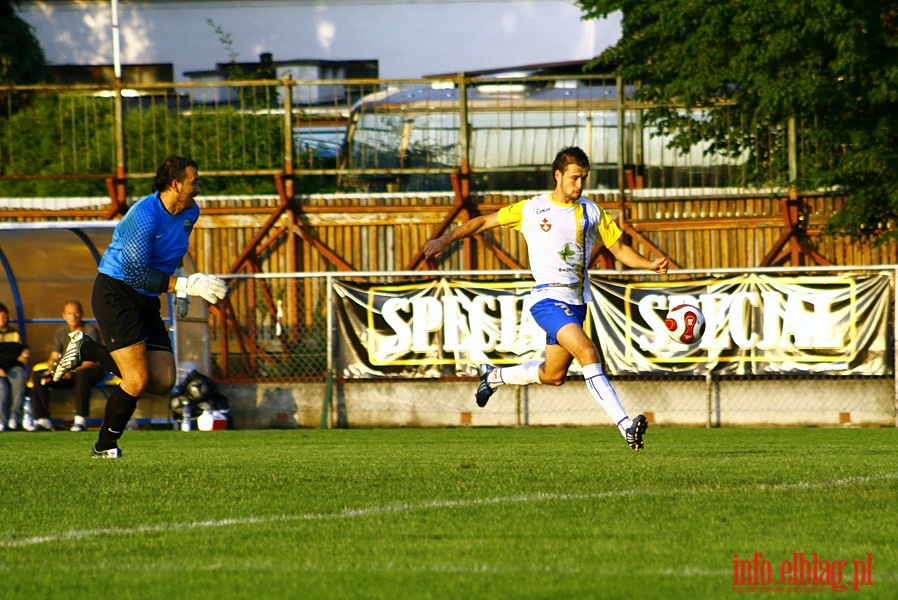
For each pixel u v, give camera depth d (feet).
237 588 50.75
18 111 245.45
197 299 177.27
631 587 50.08
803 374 166.09
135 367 100.07
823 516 69.00
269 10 370.94
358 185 237.04
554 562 55.62
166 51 370.32
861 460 104.17
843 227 196.65
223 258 209.46
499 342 169.78
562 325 94.32
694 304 167.22
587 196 208.74
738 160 205.77
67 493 81.35
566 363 98.89
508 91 215.72
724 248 205.67
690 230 206.08
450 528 65.46
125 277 97.25
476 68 369.50
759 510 71.36
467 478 89.40
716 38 191.11
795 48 181.98
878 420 165.68
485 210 207.82
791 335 165.89
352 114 215.51
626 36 205.36
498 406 171.42
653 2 198.90
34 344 192.03
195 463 103.60
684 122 204.85
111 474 93.30
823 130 192.03
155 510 73.46
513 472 93.71
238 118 227.40
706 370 167.02
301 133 232.73
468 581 51.34
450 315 171.12
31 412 171.12
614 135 213.66
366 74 371.97
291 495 79.82
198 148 226.17
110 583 52.03
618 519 68.23
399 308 172.35
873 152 188.55
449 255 208.44
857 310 164.96
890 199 191.72
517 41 369.91
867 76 188.55
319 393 174.91
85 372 168.55
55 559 57.67
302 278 178.19
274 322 179.52
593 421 170.40
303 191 243.60
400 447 127.75
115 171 212.23
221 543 61.36
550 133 214.48
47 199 213.66
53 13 369.30
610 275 169.48
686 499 76.13
